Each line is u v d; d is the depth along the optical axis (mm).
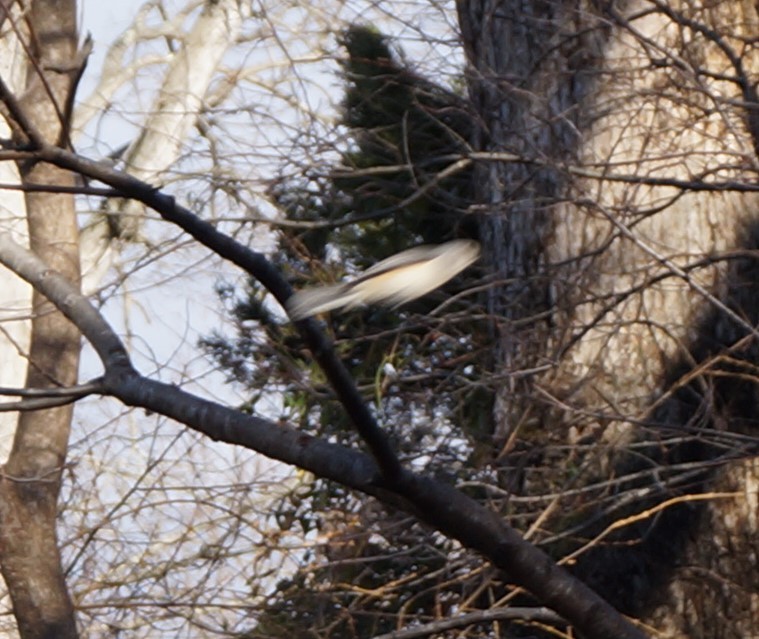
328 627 18484
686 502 19016
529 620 15680
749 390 19312
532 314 20266
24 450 17281
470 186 23484
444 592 19703
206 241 11141
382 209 22844
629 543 17766
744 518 18969
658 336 19375
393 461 11367
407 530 19375
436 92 22547
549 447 18344
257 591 19688
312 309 8602
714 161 18859
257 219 20234
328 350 10750
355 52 23859
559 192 19875
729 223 19469
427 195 21500
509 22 20734
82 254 28359
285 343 22922
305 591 19156
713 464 17219
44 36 16719
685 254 18250
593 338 19500
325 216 23594
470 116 20312
